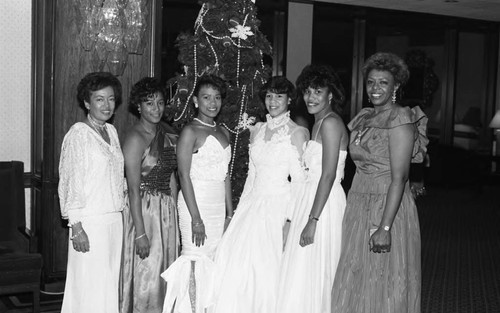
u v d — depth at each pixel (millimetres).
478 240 8242
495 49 13609
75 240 3840
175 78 4824
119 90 4012
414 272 3842
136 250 4250
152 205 4301
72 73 5016
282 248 4289
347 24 12258
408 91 13547
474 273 6598
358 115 3990
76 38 5004
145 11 5152
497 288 6059
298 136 4254
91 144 3859
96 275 3920
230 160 4715
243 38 4742
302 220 4133
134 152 4168
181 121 4770
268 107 4293
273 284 4250
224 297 4273
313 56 12016
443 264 6945
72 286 3951
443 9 11781
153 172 4281
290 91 4266
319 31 12031
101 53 5012
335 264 4098
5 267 4395
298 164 4250
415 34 13531
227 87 4746
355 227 3902
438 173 12875
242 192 4730
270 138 4293
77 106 5051
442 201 11336
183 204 4328
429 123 13758
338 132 4000
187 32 4848
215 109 4234
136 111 5145
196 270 4289
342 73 12312
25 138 5793
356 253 3889
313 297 4059
